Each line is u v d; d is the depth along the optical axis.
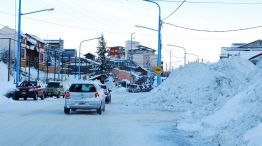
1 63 63.66
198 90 30.31
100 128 16.20
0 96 35.41
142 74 129.00
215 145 12.08
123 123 18.47
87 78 91.06
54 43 104.06
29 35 82.19
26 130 14.92
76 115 22.20
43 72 85.31
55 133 14.26
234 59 32.28
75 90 23.19
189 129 15.74
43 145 11.59
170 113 25.55
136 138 13.50
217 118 14.76
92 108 22.94
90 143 12.20
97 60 108.00
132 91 81.38
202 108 18.80
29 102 35.34
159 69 40.69
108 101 36.75
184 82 31.70
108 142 12.49
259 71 18.55
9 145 11.48
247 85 17.48
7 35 74.88
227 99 17.78
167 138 13.61
